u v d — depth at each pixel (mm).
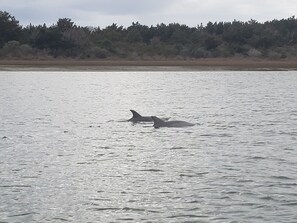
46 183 17781
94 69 95312
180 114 37188
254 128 29766
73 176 18719
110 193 16656
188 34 126750
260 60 109188
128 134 28016
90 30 123562
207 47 118125
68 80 76125
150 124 31859
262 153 22391
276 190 16688
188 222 14188
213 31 132000
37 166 20266
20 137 27188
